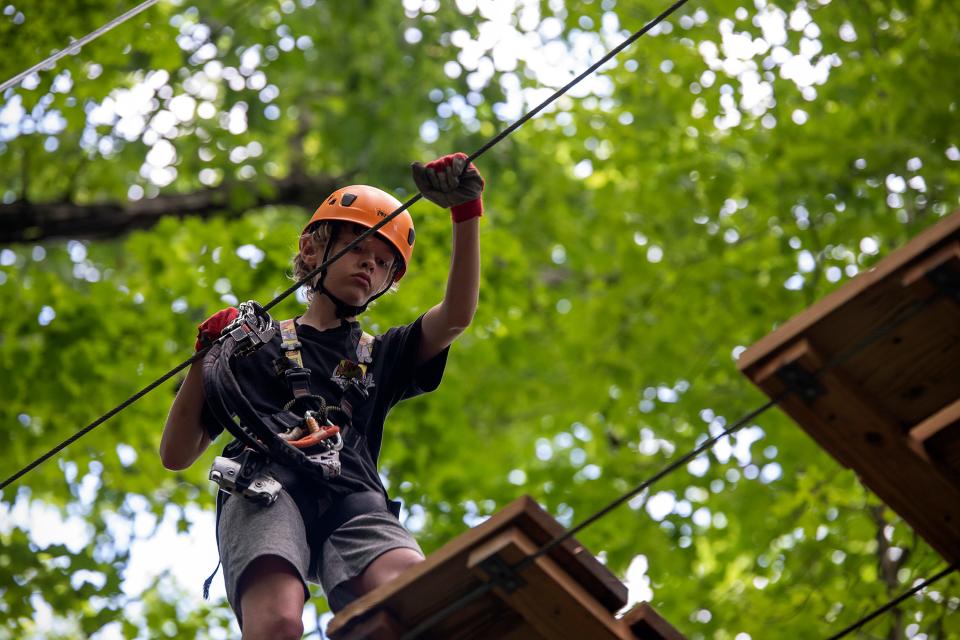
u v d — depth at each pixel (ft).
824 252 36.83
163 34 36.68
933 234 12.34
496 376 40.55
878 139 35.55
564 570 12.35
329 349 15.40
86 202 41.19
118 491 36.32
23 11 35.58
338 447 14.56
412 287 36.09
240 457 14.40
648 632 12.48
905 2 35.32
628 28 39.06
